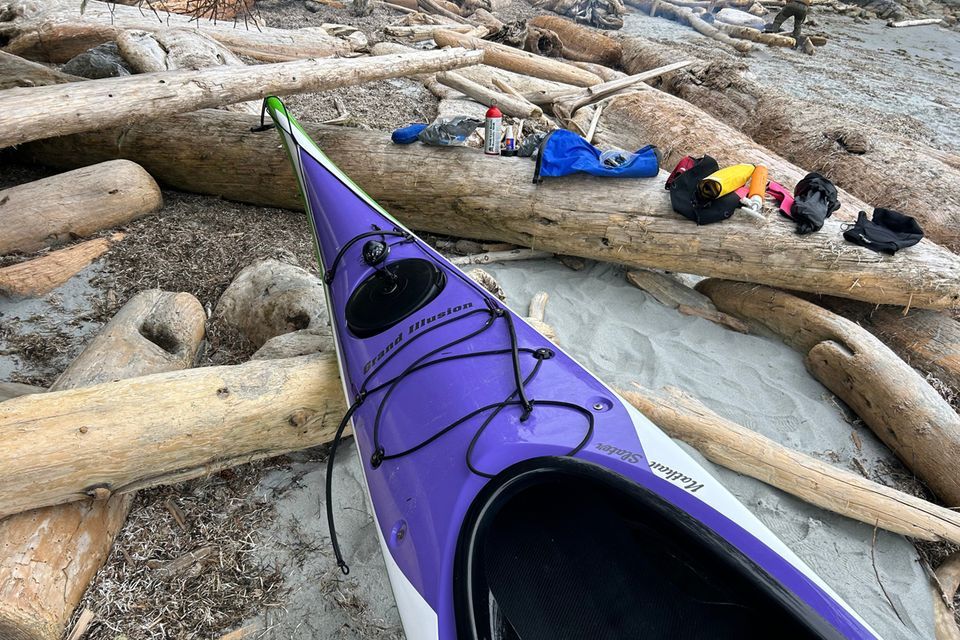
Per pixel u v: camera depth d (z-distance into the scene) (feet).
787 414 10.34
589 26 44.37
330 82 15.42
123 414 7.24
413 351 7.68
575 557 5.79
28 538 6.68
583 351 11.68
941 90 34.83
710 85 25.04
